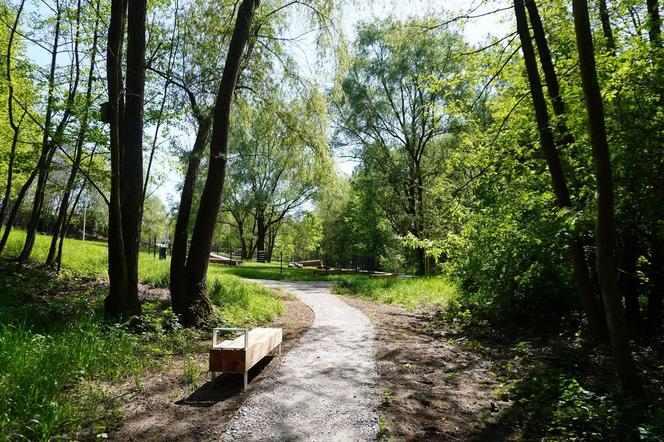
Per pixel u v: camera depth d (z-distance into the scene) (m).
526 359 6.96
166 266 16.41
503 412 4.79
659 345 7.22
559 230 6.18
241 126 11.76
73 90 11.67
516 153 8.67
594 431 4.20
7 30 11.40
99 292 10.80
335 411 4.63
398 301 13.95
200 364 6.26
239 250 58.19
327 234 53.31
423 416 4.63
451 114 9.98
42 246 16.66
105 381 5.30
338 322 9.97
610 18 8.01
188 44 10.48
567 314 9.30
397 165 27.00
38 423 3.73
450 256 11.49
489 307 10.03
